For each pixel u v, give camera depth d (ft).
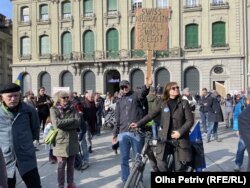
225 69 123.24
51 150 32.07
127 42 132.98
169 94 19.22
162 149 18.38
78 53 138.62
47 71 143.64
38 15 145.59
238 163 27.86
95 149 39.75
